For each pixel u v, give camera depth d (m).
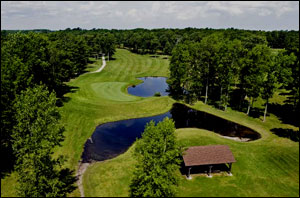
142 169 27.06
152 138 27.02
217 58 59.09
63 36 109.94
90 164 38.12
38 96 25.84
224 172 36.00
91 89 75.31
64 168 36.41
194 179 34.19
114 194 30.91
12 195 29.11
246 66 57.22
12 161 36.09
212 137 47.22
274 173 35.69
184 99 71.12
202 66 64.94
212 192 31.34
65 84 78.69
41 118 24.53
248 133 50.25
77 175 35.00
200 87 69.44
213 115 60.31
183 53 66.38
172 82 71.38
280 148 42.41
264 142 45.28
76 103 62.16
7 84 31.30
